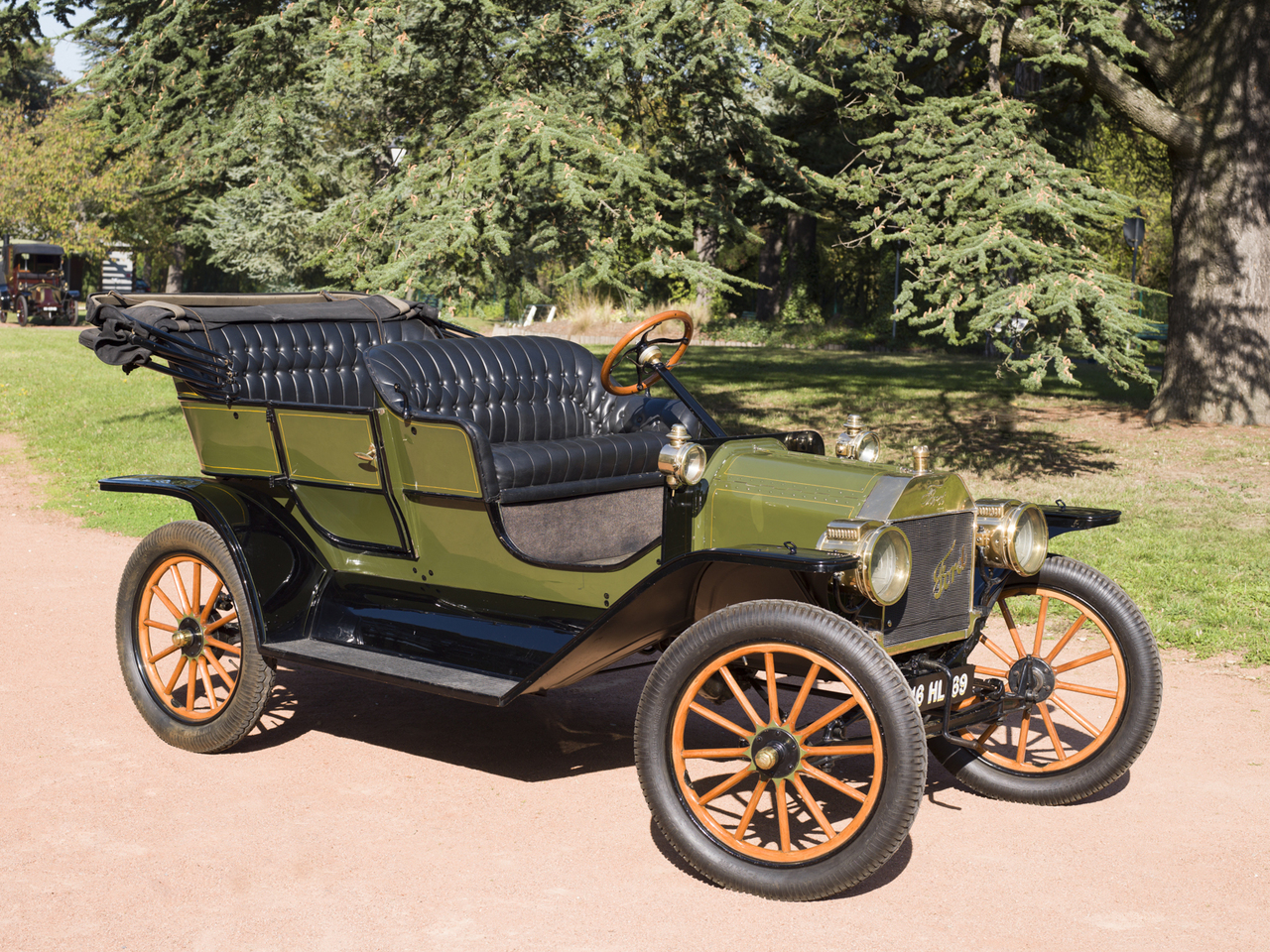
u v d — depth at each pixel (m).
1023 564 4.43
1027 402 16.70
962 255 9.68
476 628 4.75
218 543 5.01
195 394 5.30
